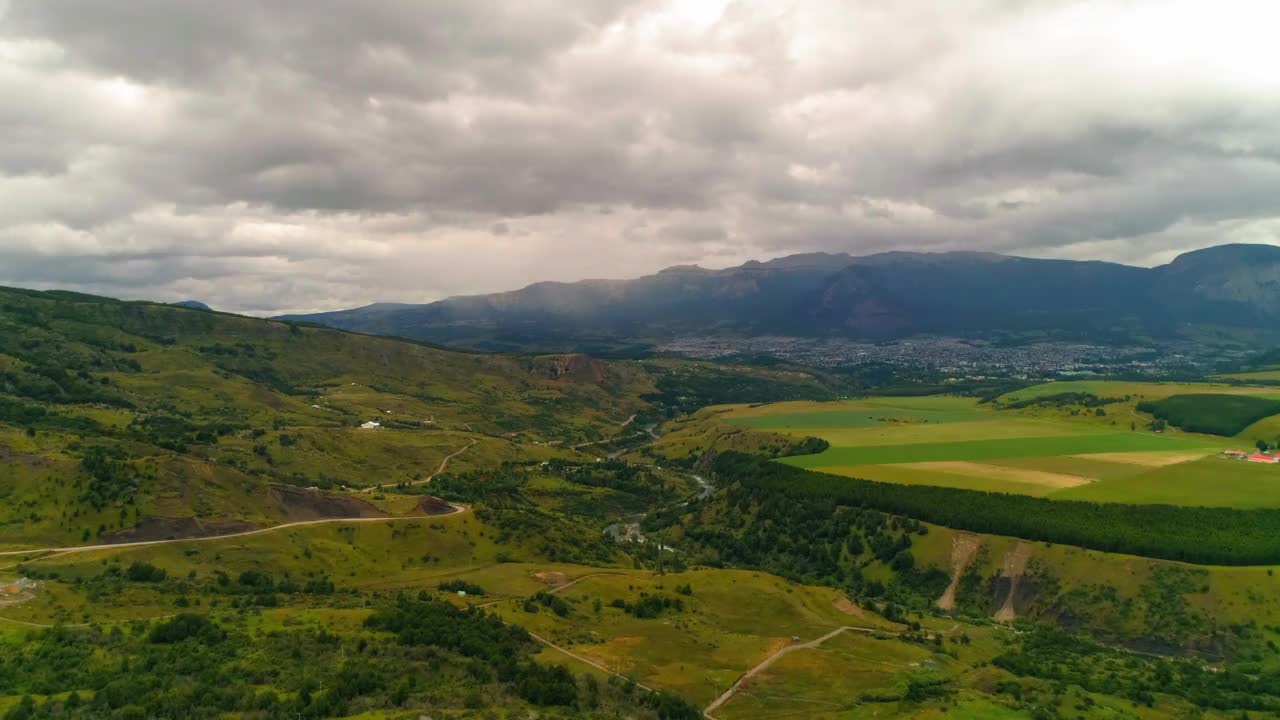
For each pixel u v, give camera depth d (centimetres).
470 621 13938
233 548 17438
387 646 11738
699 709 12531
